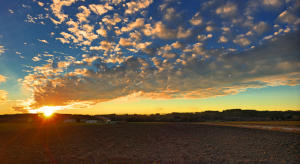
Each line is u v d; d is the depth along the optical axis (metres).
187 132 24.00
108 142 17.52
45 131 25.56
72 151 13.75
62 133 23.64
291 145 14.05
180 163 10.43
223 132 22.97
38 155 12.59
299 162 10.12
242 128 26.67
